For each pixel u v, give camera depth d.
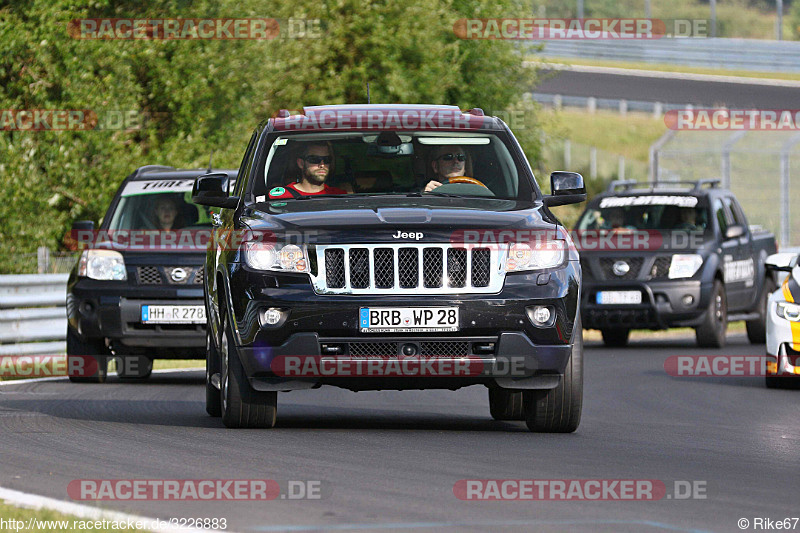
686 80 177.38
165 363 49.69
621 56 186.62
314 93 81.00
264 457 22.94
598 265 56.69
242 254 26.00
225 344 27.03
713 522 17.47
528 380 25.98
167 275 39.38
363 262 25.39
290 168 28.53
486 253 25.58
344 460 22.67
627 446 25.25
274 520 17.30
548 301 25.67
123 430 27.08
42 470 21.48
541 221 26.61
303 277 25.42
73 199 68.50
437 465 22.22
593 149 187.25
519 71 92.75
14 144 66.06
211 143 70.75
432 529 16.77
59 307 50.16
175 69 70.31
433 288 25.36
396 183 28.50
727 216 60.41
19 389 38.22
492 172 28.83
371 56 83.62
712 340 56.84
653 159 112.94
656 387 40.00
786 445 26.02
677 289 56.06
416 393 37.66
